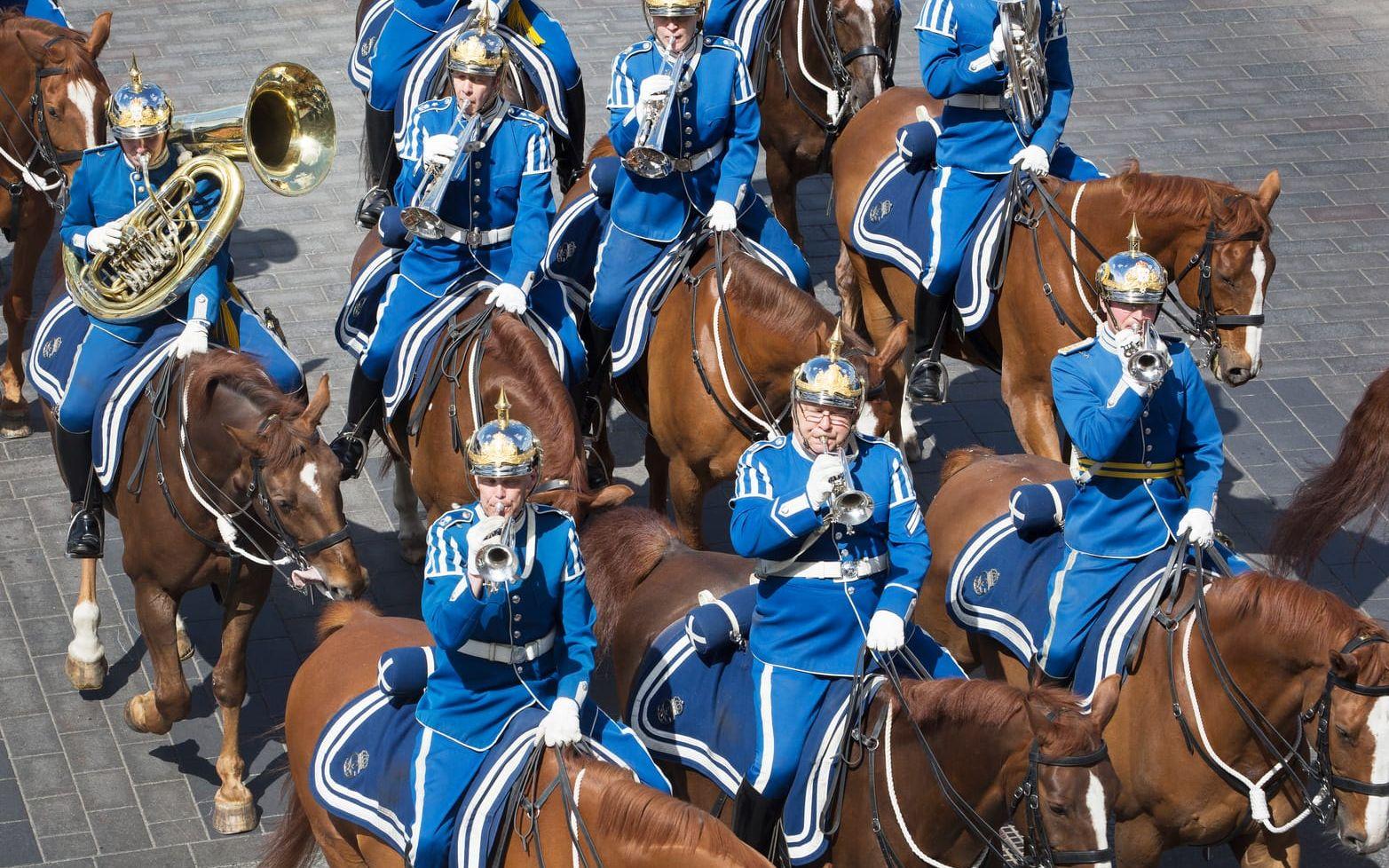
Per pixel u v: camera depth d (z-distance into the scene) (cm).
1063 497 1188
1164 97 2441
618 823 907
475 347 1292
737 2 1977
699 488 1445
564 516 945
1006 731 920
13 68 1653
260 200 2159
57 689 1455
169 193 1318
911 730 973
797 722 1015
